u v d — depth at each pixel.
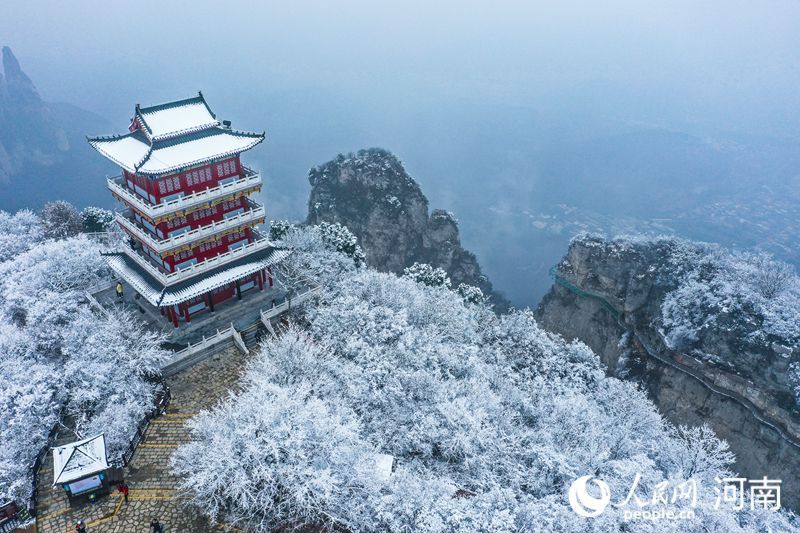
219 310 64.00
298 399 46.09
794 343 75.06
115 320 56.66
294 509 39.88
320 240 84.38
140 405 48.97
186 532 38.97
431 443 50.38
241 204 61.72
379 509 39.59
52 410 47.75
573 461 51.09
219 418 44.44
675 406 85.44
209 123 57.16
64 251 69.19
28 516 39.34
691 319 85.75
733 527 46.34
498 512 40.94
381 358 56.50
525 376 73.12
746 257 93.75
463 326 70.94
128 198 56.34
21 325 62.44
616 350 97.38
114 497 41.28
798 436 72.06
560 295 109.12
